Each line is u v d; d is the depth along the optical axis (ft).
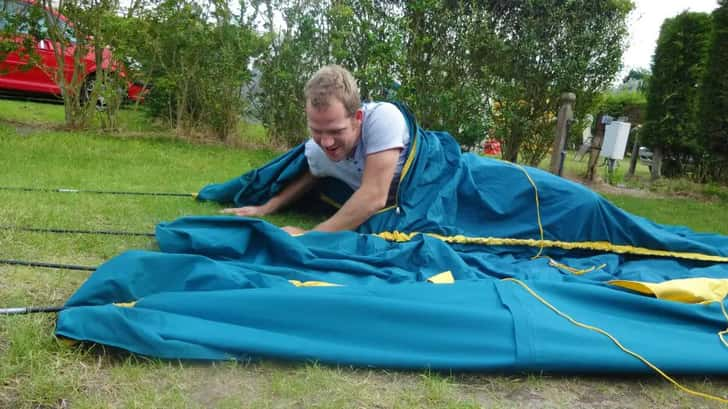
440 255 8.75
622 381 6.18
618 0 23.47
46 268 7.91
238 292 6.29
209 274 6.84
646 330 6.56
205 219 8.54
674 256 10.48
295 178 12.26
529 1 22.95
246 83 24.58
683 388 6.07
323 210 12.80
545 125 24.73
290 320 6.13
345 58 22.81
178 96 24.47
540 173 10.84
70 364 5.49
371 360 5.87
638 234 10.50
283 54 24.23
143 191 13.64
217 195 13.03
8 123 23.16
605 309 7.08
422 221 10.01
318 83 8.91
